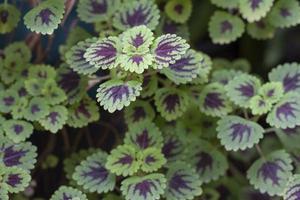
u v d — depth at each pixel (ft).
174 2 3.12
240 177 3.32
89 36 3.06
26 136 2.78
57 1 2.75
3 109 2.87
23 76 3.03
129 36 2.67
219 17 3.15
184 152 2.93
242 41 3.83
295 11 3.10
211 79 3.12
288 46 3.99
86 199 2.71
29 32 3.16
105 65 2.61
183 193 2.75
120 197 2.88
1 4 2.96
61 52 3.09
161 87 3.00
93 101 2.92
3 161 2.72
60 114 2.83
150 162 2.74
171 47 2.60
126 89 2.58
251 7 3.01
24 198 3.05
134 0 2.97
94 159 2.82
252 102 2.84
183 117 3.04
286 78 2.94
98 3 3.00
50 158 3.18
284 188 2.75
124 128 3.25
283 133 2.96
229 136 2.76
